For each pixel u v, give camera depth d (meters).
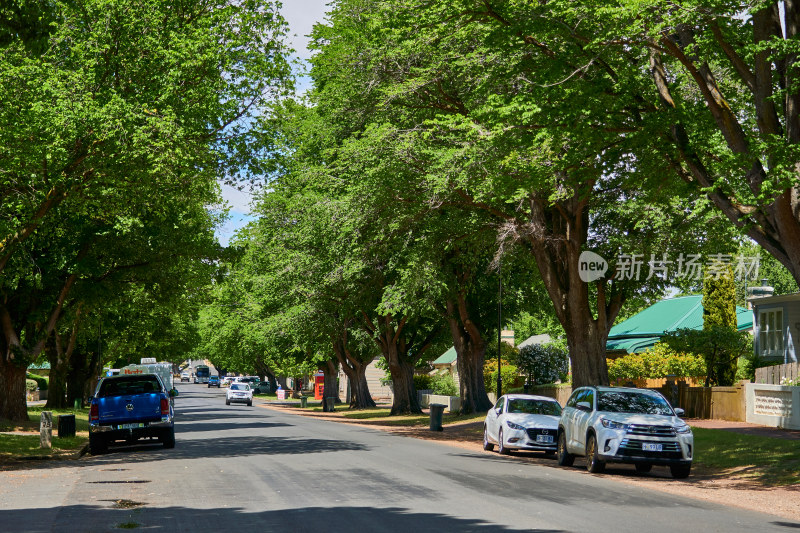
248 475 17.02
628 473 20.16
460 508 12.23
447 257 37.44
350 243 34.66
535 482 16.48
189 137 25.86
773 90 18.03
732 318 40.31
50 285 36.72
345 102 33.94
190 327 82.31
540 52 20.72
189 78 25.94
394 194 29.56
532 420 25.23
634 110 19.66
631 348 49.94
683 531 10.70
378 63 30.42
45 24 27.34
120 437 25.45
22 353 36.47
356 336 56.28
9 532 10.05
